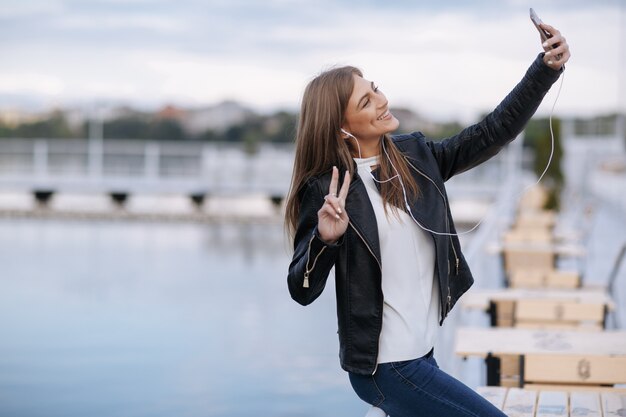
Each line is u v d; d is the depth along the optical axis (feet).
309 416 33.32
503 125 10.66
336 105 10.06
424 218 10.02
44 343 47.67
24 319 54.54
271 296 62.18
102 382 39.14
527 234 36.68
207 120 212.43
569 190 86.38
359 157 10.27
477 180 116.47
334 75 10.18
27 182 128.26
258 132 212.43
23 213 119.75
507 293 22.44
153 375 40.37
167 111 211.41
